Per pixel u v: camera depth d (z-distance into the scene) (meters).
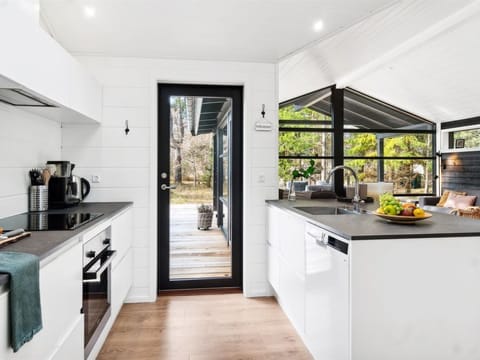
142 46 2.60
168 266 3.04
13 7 1.31
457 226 1.58
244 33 2.44
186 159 3.06
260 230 2.97
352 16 2.27
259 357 1.93
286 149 5.07
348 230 1.47
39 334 1.07
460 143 6.22
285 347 2.04
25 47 1.41
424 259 1.40
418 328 1.40
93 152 2.75
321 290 1.68
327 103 5.25
